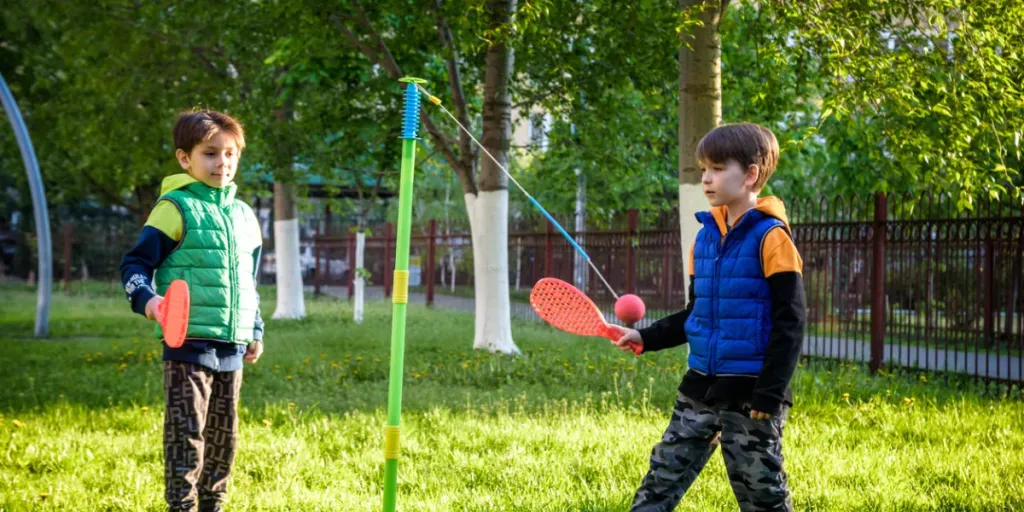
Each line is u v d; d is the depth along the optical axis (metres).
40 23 16.19
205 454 3.81
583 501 4.22
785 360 2.90
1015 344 10.80
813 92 11.67
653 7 10.95
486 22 9.61
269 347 12.09
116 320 17.89
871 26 7.99
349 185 18.89
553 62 11.80
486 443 5.63
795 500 4.21
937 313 9.20
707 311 3.12
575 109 12.55
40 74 20.16
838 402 7.21
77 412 6.91
